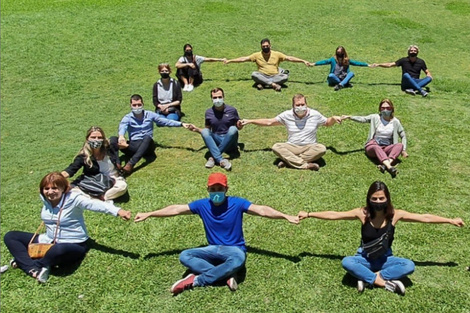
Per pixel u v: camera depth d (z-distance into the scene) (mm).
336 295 5562
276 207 7293
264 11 19609
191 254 5777
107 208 5965
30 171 9055
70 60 14969
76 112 11734
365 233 5559
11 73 14156
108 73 14047
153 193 7793
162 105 10594
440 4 20859
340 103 11312
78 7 19859
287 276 5875
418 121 10273
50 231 6145
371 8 20156
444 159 8688
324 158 8781
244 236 6633
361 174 8195
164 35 16891
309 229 6758
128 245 6555
